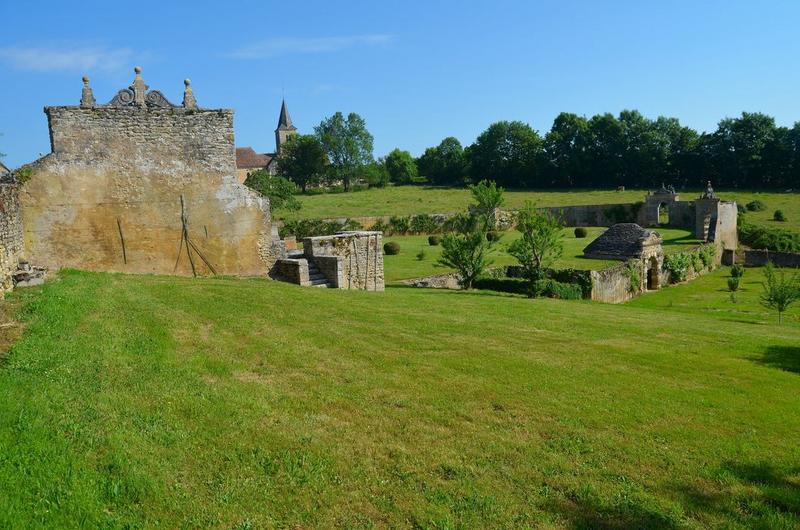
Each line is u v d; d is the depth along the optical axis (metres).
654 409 8.66
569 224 62.56
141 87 17.41
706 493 6.34
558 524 5.60
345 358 10.05
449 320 13.85
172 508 5.21
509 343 11.95
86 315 10.66
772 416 8.72
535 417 8.03
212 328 11.14
